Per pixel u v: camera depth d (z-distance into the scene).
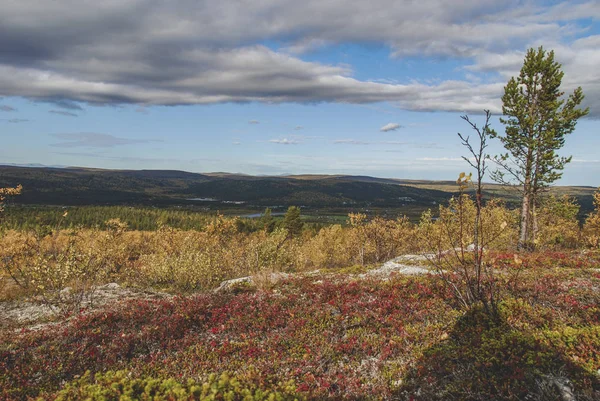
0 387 7.20
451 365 6.89
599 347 6.71
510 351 6.88
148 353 8.84
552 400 5.57
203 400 5.06
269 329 9.76
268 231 79.69
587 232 34.00
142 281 18.66
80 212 108.00
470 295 9.70
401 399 6.35
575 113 25.03
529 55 26.36
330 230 57.56
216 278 18.53
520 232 26.19
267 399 5.31
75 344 9.07
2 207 23.53
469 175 8.87
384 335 8.70
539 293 9.98
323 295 11.92
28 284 16.06
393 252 35.28
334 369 7.57
